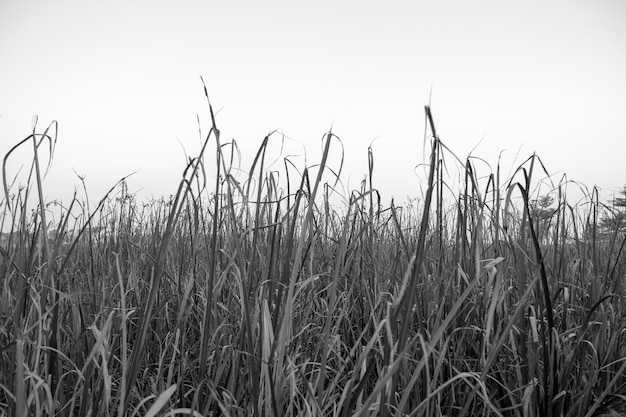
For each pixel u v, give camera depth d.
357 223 2.44
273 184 1.80
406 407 1.68
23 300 1.64
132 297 2.53
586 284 2.40
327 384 2.08
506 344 1.92
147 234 3.41
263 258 1.97
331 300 1.34
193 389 1.74
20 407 1.13
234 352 1.59
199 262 2.58
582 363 1.89
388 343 1.24
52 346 1.51
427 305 2.04
